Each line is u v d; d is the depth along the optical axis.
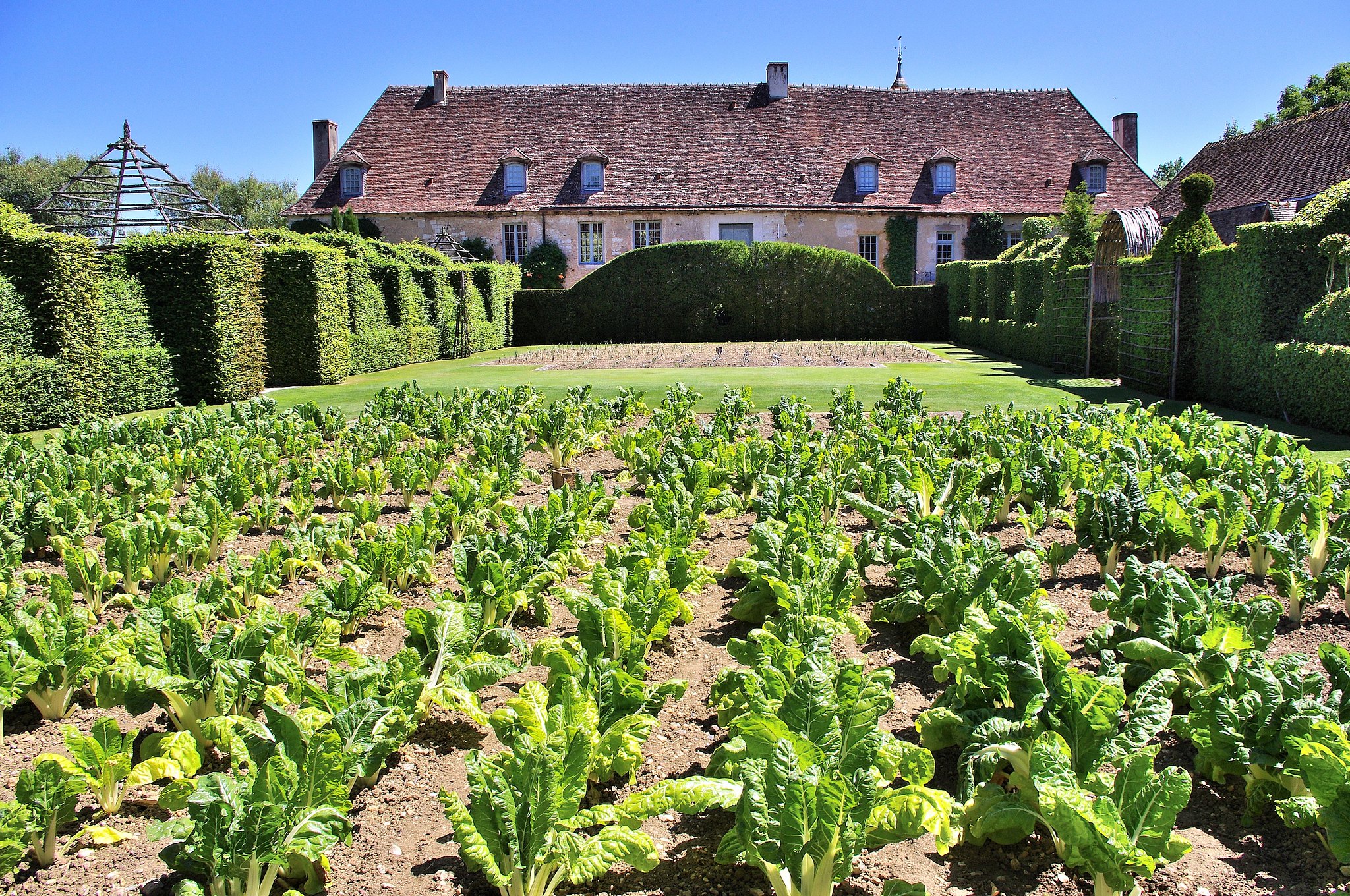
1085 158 38.59
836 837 2.55
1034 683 3.15
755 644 4.04
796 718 2.95
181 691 3.48
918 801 2.72
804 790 2.51
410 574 5.45
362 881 2.88
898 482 6.54
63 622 3.90
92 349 13.87
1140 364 16.53
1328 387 11.62
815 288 33.22
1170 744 3.61
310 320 18.75
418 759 3.59
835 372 19.55
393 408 11.14
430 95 40.91
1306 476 6.52
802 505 5.74
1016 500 7.29
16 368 12.48
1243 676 3.25
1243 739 3.12
